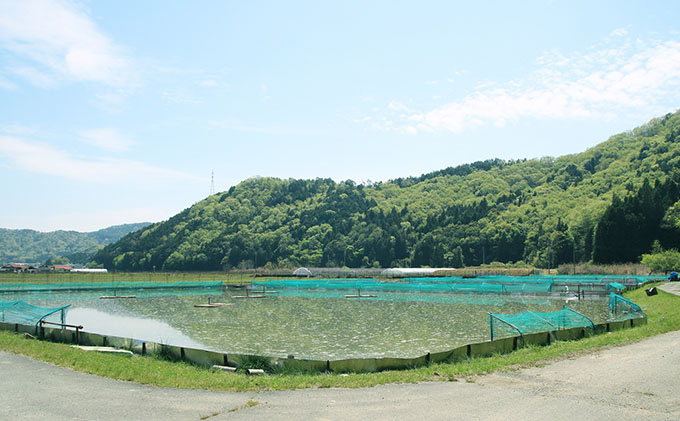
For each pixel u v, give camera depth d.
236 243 177.75
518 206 166.75
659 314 31.31
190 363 18.05
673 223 93.56
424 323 38.44
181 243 188.62
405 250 161.00
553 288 67.69
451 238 148.25
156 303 58.81
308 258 170.50
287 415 11.29
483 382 14.35
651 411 11.16
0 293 70.88
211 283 89.88
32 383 14.26
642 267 84.12
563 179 188.75
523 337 20.58
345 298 66.69
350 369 16.27
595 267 91.69
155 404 12.18
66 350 19.45
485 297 63.41
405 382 14.46
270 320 41.56
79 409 11.67
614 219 99.81
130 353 19.48
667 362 16.20
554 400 12.23
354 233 175.00
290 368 16.39
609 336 22.34
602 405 11.68
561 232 119.50
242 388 13.78
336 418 11.04
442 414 11.23
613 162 178.88
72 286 78.38
